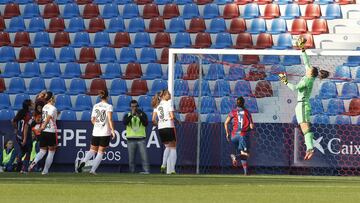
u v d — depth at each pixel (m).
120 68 92.62
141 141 74.12
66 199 32.28
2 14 100.31
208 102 84.44
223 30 95.31
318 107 82.62
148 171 74.62
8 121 76.19
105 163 76.69
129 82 91.38
